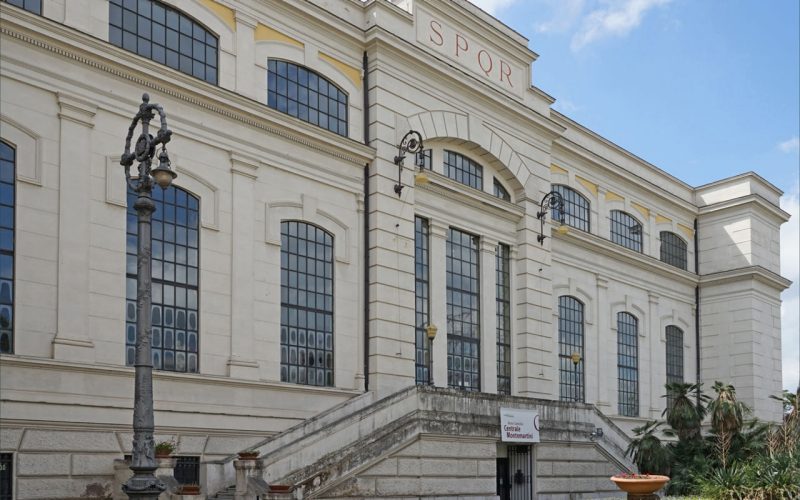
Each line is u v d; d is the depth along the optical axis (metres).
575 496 30.22
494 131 32.75
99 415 20.39
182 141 23.17
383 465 23.30
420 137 27.98
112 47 21.52
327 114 27.58
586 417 31.61
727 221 46.84
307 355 25.48
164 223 22.56
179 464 21.92
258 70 25.59
